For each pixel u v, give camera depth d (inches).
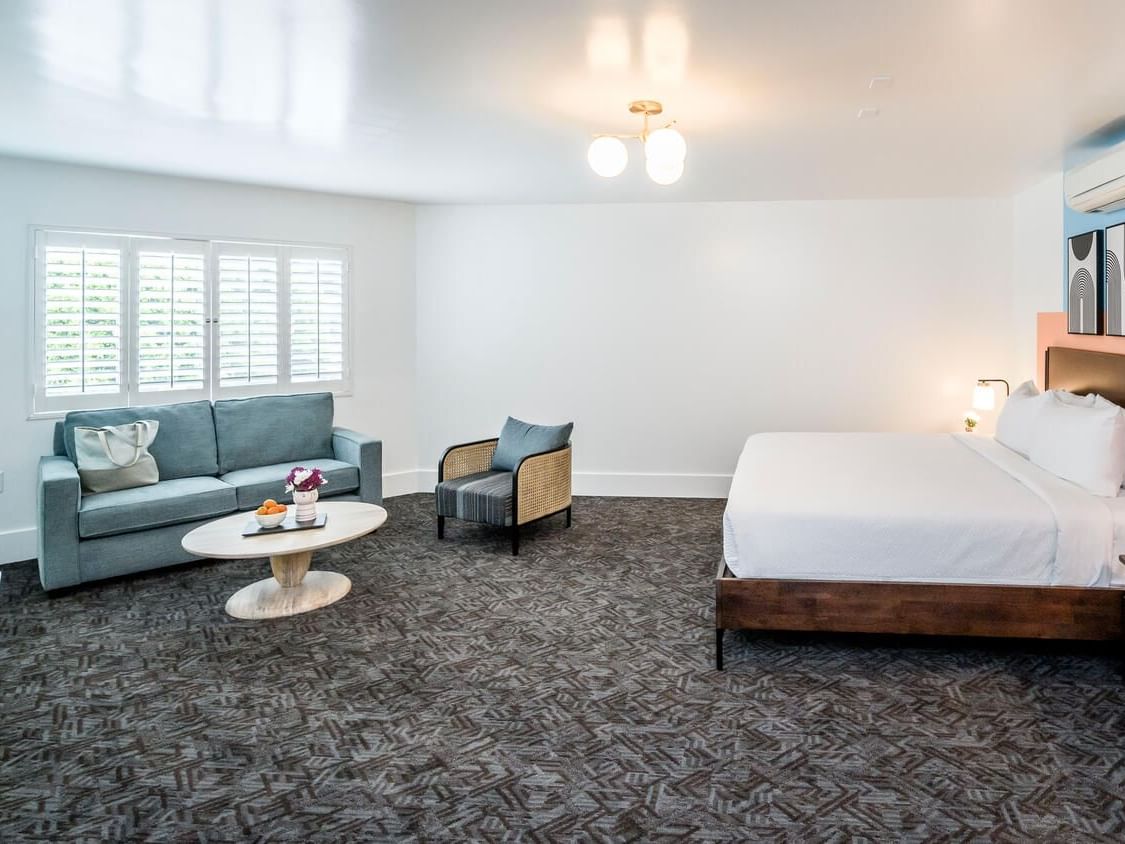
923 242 216.7
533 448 191.0
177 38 97.2
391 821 76.7
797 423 227.1
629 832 74.9
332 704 101.8
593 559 169.5
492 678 109.9
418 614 135.7
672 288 228.1
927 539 109.1
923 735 92.9
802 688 106.0
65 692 105.1
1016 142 149.0
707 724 96.2
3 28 94.3
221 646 121.3
